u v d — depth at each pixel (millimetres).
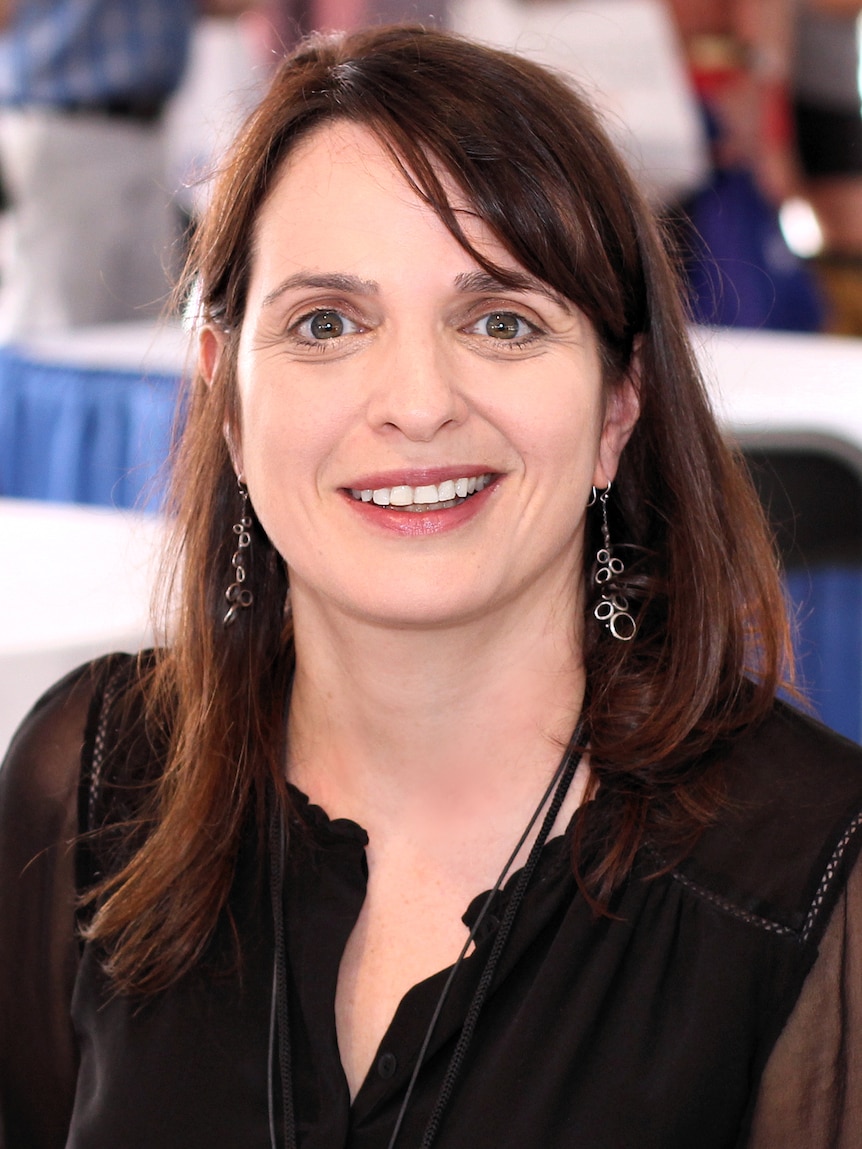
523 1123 1221
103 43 3754
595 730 1359
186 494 1527
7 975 1520
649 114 3676
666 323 1386
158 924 1406
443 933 1329
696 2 3975
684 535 1413
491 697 1340
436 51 1291
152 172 3971
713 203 3975
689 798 1307
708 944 1257
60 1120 1521
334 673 1379
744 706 1378
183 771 1457
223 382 1444
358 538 1277
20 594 2035
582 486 1311
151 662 1588
